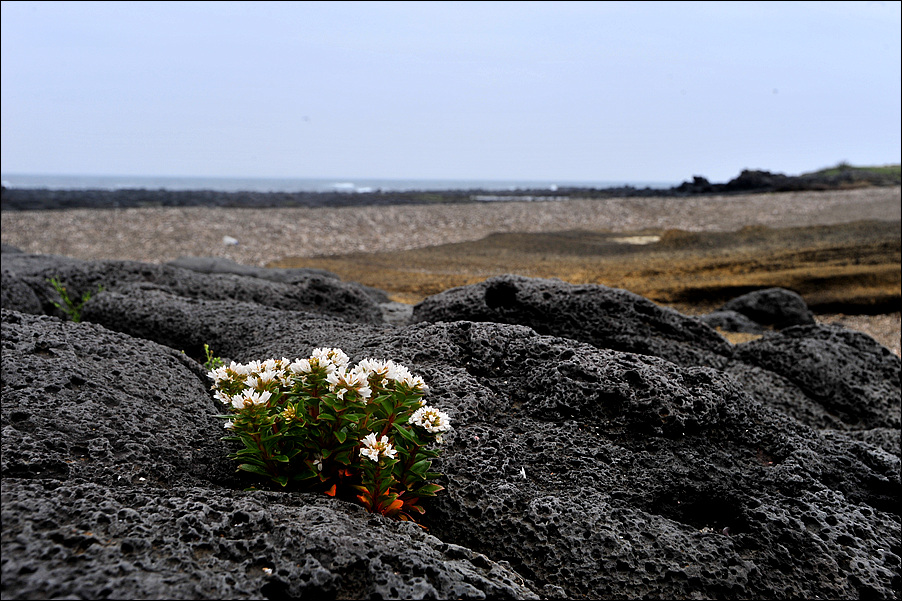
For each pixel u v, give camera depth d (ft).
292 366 8.02
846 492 10.55
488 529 8.84
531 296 17.52
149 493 7.39
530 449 10.38
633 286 56.75
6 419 8.48
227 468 9.01
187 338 15.65
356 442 8.05
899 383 16.84
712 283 55.67
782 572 8.73
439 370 11.95
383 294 39.75
